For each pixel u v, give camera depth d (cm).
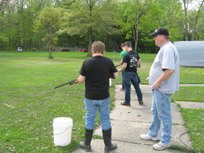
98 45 279
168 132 286
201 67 1541
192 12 2395
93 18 2580
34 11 5016
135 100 580
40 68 1356
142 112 467
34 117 425
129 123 395
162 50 279
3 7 3578
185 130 354
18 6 4825
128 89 512
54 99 575
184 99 570
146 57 2781
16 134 339
